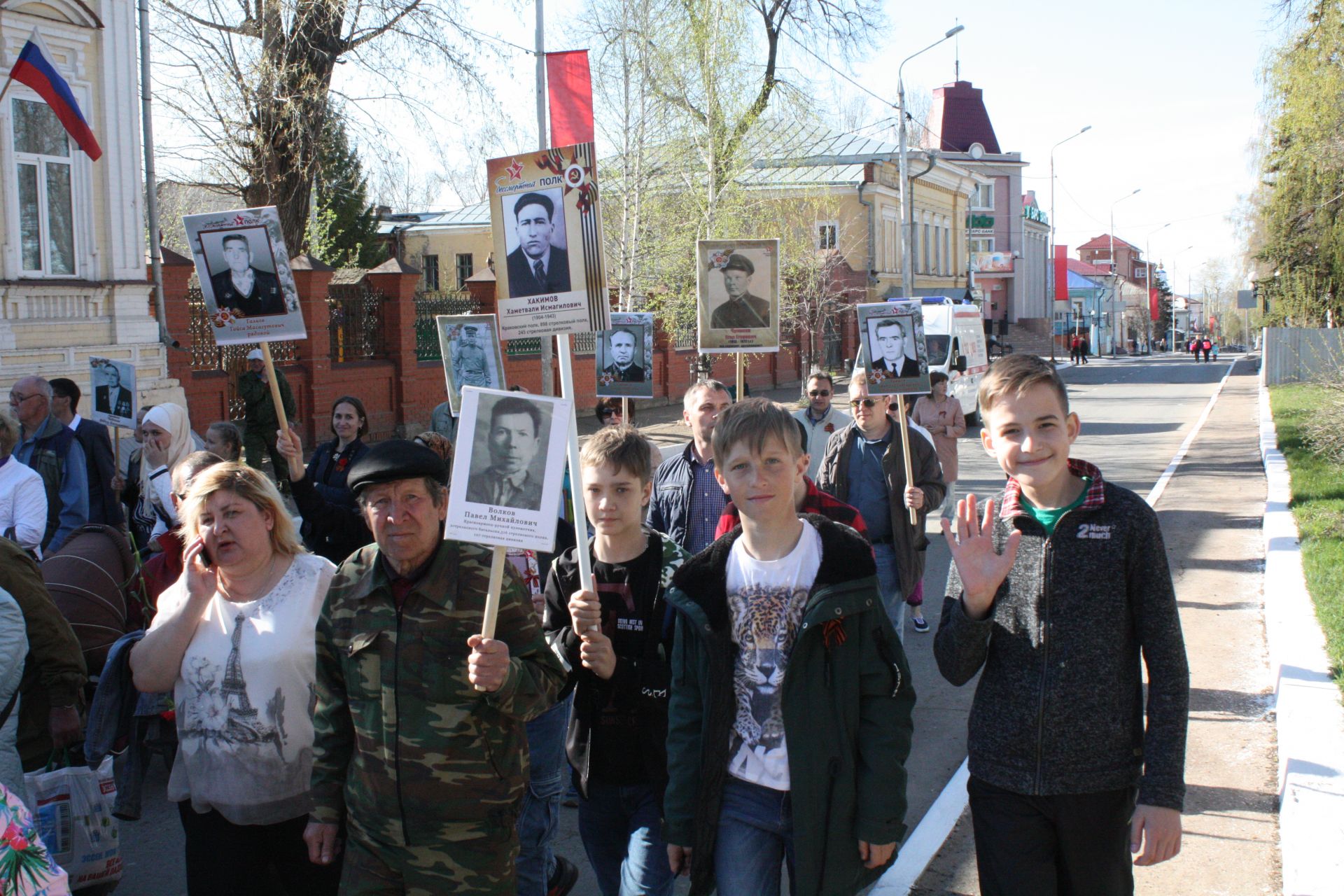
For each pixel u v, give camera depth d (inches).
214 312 237.1
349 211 1344.7
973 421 987.3
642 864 144.0
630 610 150.6
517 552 196.2
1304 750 194.9
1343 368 611.8
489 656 115.1
